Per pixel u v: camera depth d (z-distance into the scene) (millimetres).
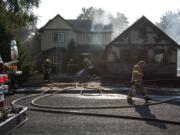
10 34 23891
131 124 10062
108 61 36438
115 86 24141
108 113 11883
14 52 7629
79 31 56875
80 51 53344
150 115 11562
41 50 54250
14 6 34344
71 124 9977
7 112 7203
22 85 23672
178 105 14336
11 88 18469
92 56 51906
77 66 43938
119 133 8805
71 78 32344
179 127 9656
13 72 7797
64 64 52219
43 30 54281
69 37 54188
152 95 18859
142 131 9070
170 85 26156
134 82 15266
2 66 7145
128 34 36469
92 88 21453
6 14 28016
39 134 8633
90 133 8789
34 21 35594
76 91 20281
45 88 21812
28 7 35312
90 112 12086
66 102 15102
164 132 8961
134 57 36281
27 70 24234
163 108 13328
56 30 54250
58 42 54219
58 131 9000
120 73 36281
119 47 36469
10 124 6848
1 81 7098
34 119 10773
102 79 31281
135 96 17938
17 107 8008
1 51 22297
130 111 12492
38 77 32281
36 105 13625
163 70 35875
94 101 15547
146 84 27125
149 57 36219
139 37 36281
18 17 32031
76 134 8664
